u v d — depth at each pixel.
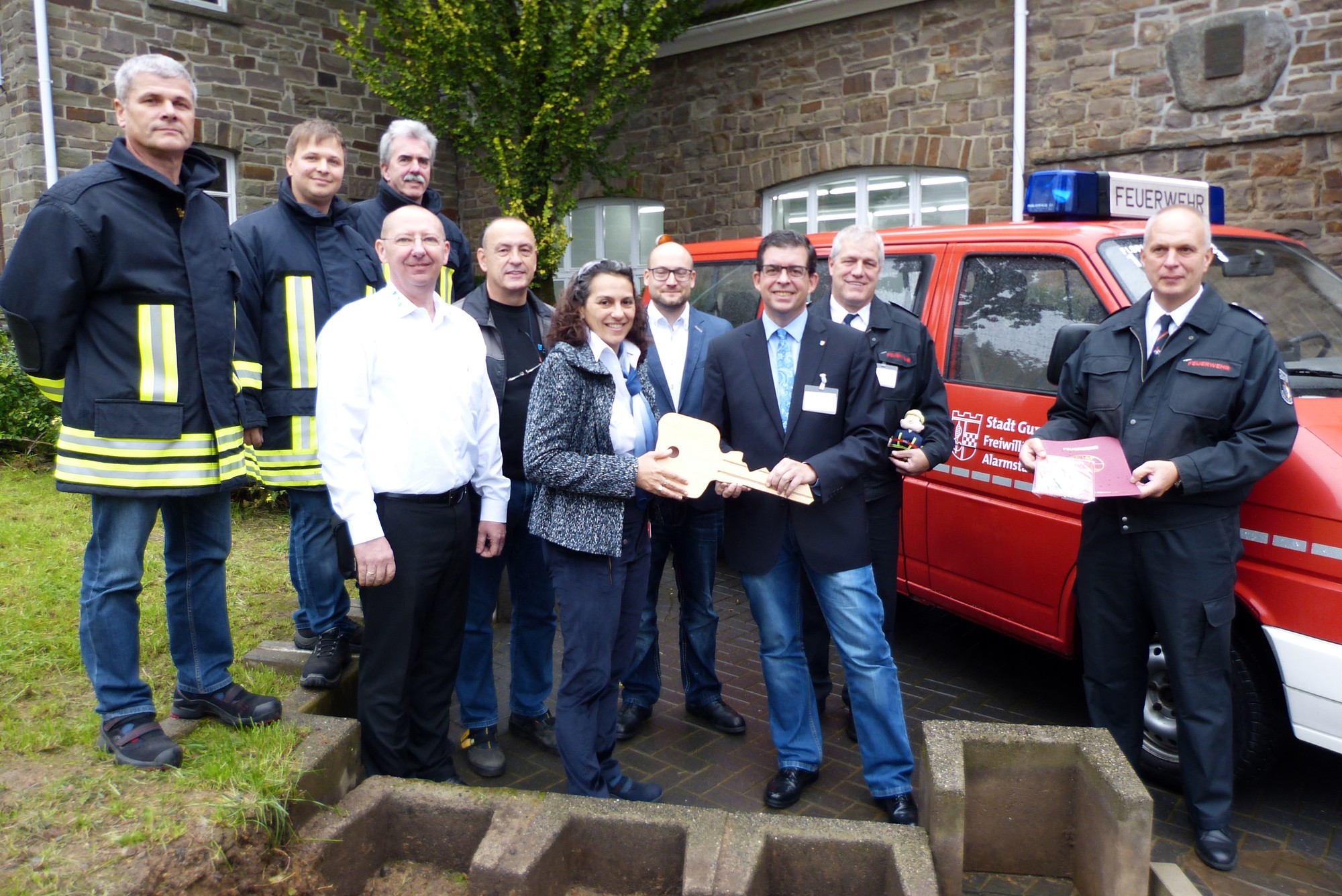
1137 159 7.36
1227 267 3.77
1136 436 2.85
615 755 3.55
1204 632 2.78
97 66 9.07
